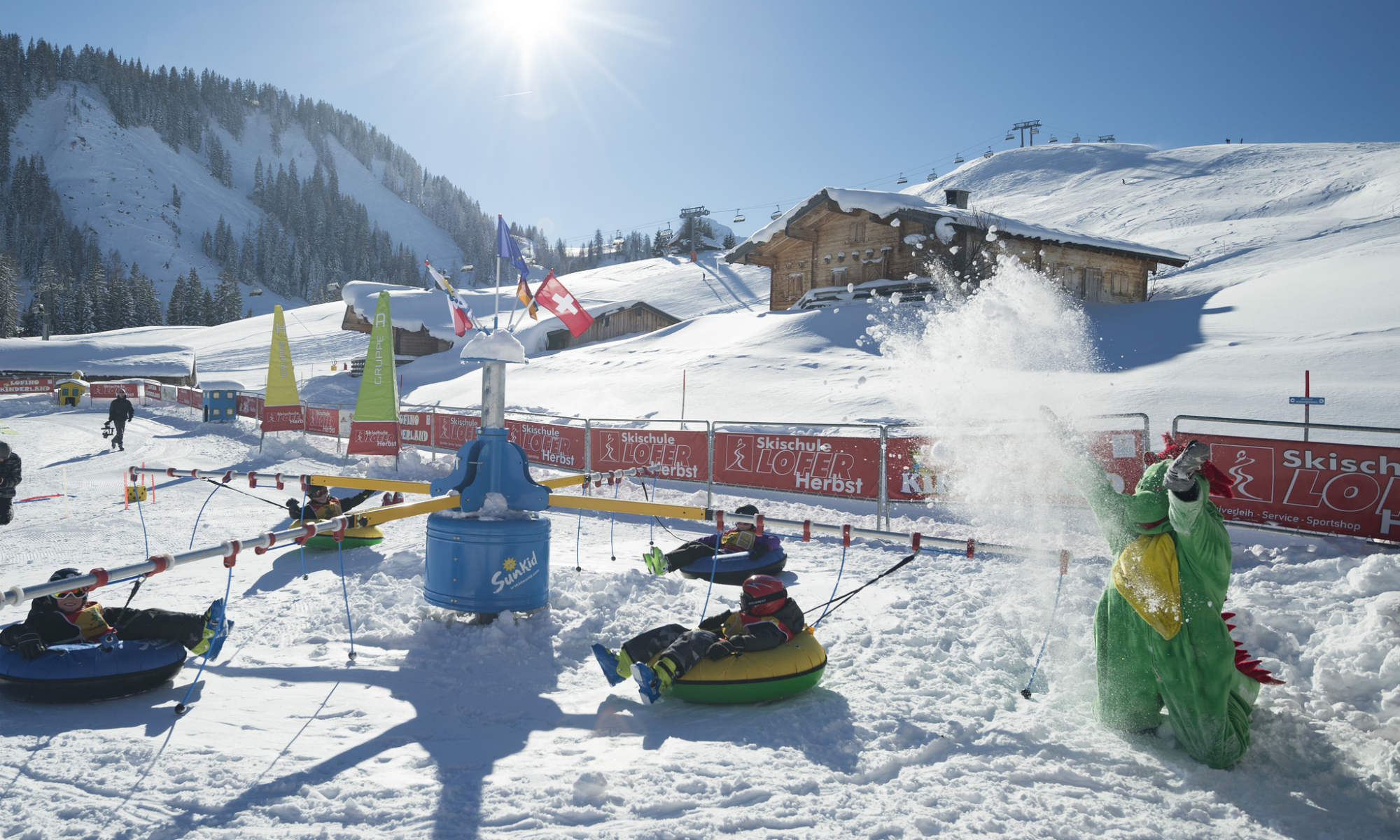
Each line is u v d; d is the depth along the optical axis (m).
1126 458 9.84
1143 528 4.43
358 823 3.66
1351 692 5.04
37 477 18.45
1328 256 50.56
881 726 4.80
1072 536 9.78
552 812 3.75
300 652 6.21
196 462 20.69
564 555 10.26
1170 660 4.28
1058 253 34.44
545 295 8.16
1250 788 4.01
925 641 6.42
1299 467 8.94
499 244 7.64
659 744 4.60
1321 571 7.77
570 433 17.27
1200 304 29.25
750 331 34.59
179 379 55.62
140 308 160.38
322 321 94.12
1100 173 140.38
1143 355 21.92
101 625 5.42
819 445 12.97
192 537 11.42
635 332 55.22
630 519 13.27
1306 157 122.94
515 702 5.28
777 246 40.12
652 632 5.41
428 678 5.71
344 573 8.95
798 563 9.80
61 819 3.65
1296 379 16.27
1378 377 15.74
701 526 12.38
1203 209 94.19
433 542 6.99
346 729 4.76
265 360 72.06
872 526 11.38
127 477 18.19
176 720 4.85
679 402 22.95
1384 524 8.40
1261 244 68.19
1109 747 4.51
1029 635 6.48
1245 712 4.35
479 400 30.20
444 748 4.52
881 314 30.34
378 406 19.48
